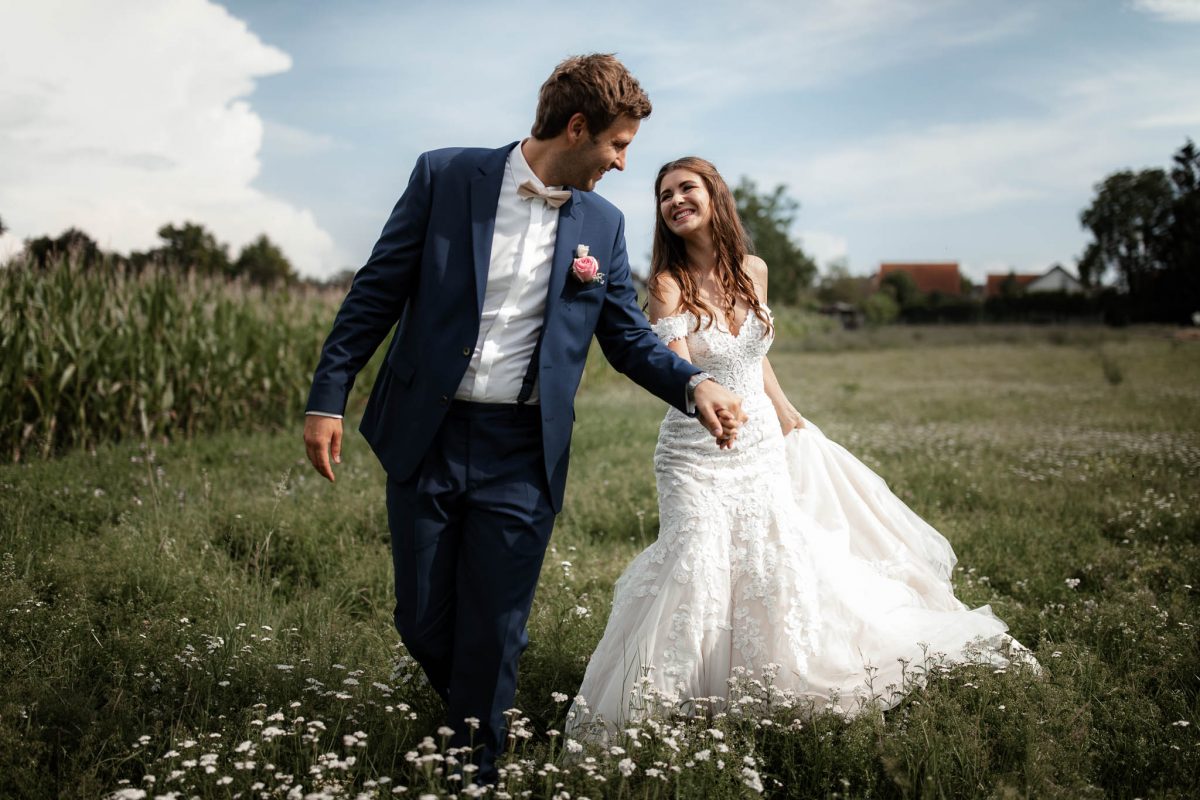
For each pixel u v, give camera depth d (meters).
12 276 7.66
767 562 2.92
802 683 2.81
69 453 7.40
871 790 2.31
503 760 2.35
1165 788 2.38
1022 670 2.91
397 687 2.78
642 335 2.64
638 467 7.03
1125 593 3.90
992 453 8.42
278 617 3.55
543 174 2.42
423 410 2.37
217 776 2.18
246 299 10.15
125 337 8.08
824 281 88.00
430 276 2.38
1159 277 50.19
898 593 3.30
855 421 11.44
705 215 3.12
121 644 3.04
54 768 2.39
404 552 2.43
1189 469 7.32
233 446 7.56
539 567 2.49
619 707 2.71
